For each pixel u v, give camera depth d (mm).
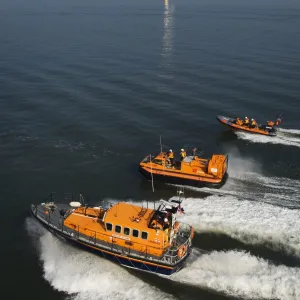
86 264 25453
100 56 86688
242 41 104812
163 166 35656
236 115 52750
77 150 42438
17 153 41562
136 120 50594
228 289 23219
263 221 28734
